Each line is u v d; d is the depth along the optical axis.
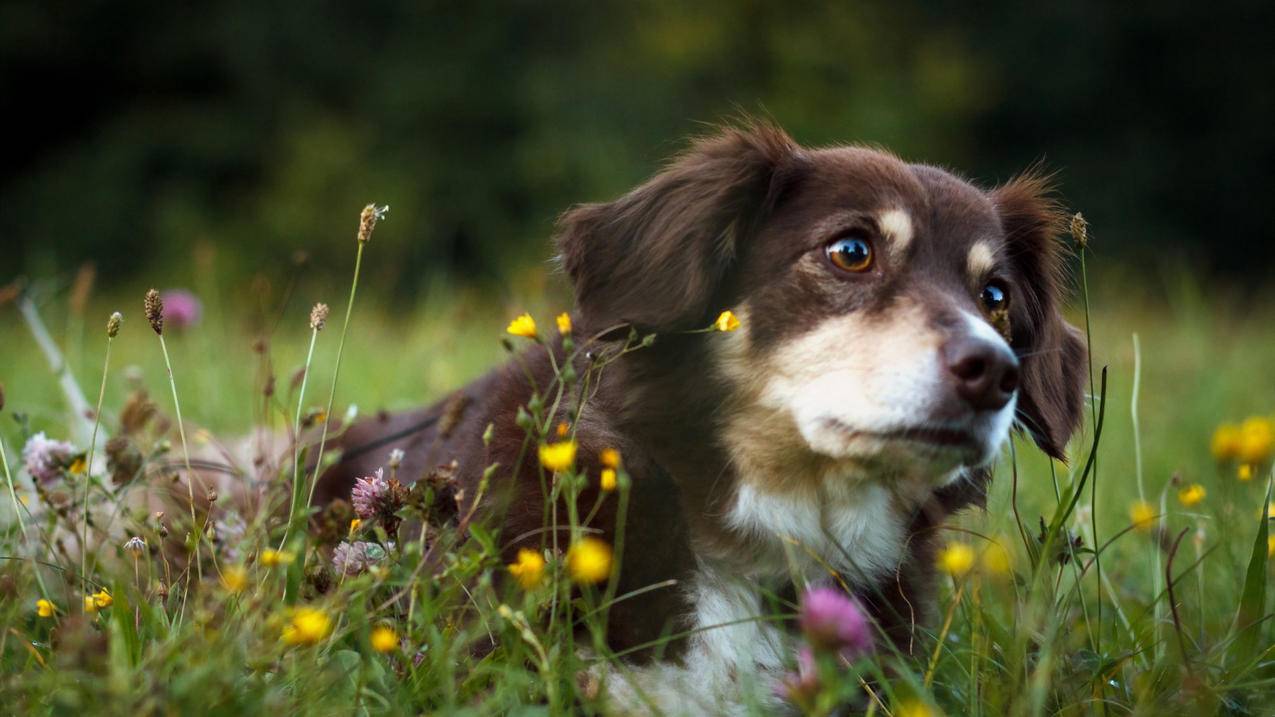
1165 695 2.87
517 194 18.58
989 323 3.27
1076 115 22.67
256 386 4.41
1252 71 22.45
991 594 3.59
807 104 19.69
